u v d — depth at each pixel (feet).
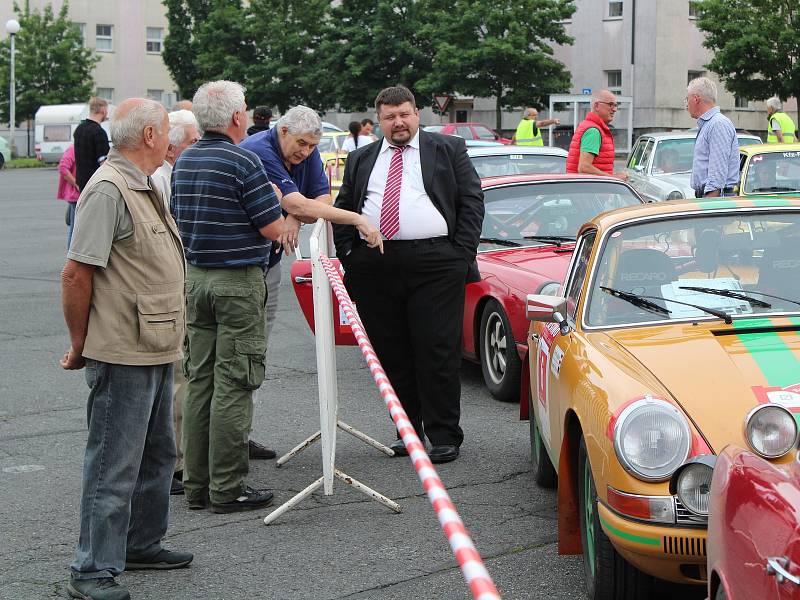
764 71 119.24
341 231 23.63
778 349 15.43
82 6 215.31
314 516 20.04
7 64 197.67
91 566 16.10
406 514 20.01
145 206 16.16
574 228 31.50
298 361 34.83
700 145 38.22
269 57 168.86
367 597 16.22
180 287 16.57
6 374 33.22
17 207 97.04
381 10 153.48
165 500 17.46
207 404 20.48
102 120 48.67
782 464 12.26
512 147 46.55
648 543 13.55
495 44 142.00
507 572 17.02
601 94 41.34
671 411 13.84
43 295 48.75
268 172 22.43
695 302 17.40
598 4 164.96
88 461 16.26
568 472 16.48
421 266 23.02
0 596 16.52
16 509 20.76
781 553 9.32
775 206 18.61
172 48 194.29
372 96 156.56
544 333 19.81
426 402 23.39
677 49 160.25
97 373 16.06
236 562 17.83
